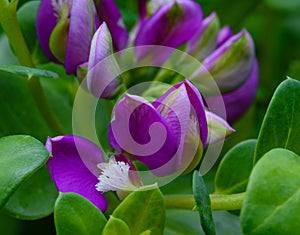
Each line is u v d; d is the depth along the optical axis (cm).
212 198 19
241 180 20
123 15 24
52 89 24
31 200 22
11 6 20
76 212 18
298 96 18
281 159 17
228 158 20
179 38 22
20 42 21
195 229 22
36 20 21
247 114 26
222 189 20
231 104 23
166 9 21
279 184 17
